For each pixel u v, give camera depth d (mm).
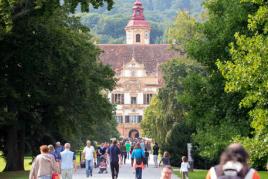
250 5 53531
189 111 60594
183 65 120312
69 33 83188
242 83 39500
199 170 89438
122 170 90812
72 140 104750
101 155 85812
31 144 94062
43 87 83875
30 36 77438
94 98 94375
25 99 83312
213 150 53250
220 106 57250
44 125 90625
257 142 39688
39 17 72750
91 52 94125
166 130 119688
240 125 53781
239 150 16250
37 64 79562
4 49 77438
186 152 97125
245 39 40438
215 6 58719
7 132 86875
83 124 99875
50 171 38156
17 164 86750
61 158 48531
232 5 54500
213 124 58031
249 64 39312
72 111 88250
